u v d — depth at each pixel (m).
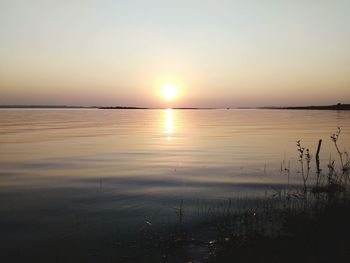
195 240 10.75
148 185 19.16
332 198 12.99
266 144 39.81
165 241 10.74
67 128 71.62
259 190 17.66
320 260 8.17
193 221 12.65
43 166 25.41
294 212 12.13
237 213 13.26
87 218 13.52
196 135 53.50
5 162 27.17
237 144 40.06
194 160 28.12
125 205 15.27
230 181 20.03
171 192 17.50
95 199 16.33
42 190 18.12
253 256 8.73
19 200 16.20
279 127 73.88
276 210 12.92
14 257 10.17
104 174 22.36
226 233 10.65
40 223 13.01
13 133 56.91
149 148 36.50
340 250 8.64
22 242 11.27
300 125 81.94
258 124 89.00
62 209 14.77
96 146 38.34
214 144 40.22
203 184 19.31
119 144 40.41
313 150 33.94
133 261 9.52
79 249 10.59
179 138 48.19
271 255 8.65
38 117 149.50
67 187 18.77
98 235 11.68
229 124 90.56
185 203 15.35
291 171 22.97
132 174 22.34
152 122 106.12
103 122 104.00
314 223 10.72
